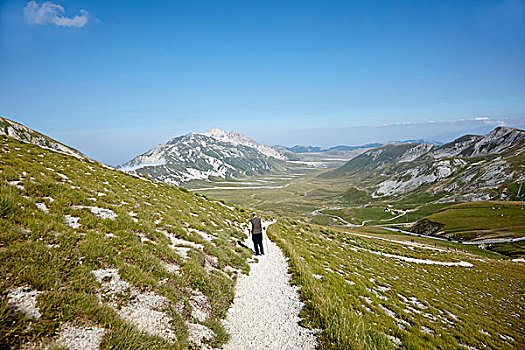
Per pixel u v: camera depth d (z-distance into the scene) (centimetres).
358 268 2744
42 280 754
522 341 1897
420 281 3116
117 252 1107
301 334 1031
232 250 1978
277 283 1576
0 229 883
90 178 2453
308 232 4569
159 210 2330
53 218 1160
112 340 689
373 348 983
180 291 1078
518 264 7469
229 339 981
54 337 641
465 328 1805
